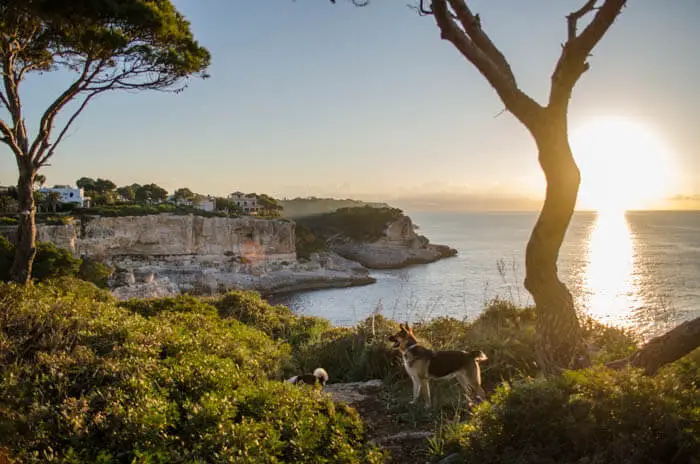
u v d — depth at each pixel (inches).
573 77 238.1
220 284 3292.3
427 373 260.2
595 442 161.0
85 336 271.9
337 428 218.8
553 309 254.2
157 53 547.8
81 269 2874.0
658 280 2719.0
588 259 4128.9
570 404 171.3
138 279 3368.6
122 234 3641.7
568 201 247.0
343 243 6141.7
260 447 180.7
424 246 6215.6
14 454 163.0
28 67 539.2
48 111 531.5
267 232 4357.8
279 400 228.8
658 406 161.0
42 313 284.0
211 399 209.2
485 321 398.3
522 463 161.9
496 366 314.7
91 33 480.1
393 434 236.8
